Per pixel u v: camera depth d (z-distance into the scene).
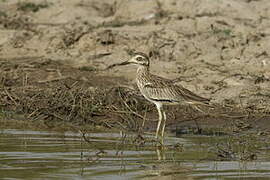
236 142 13.72
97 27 20.69
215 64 18.34
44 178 11.02
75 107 15.93
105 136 14.30
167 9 21.50
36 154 12.64
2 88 16.95
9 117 15.80
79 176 11.16
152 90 14.73
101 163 12.09
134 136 14.28
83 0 22.84
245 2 21.80
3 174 11.24
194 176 11.25
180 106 16.23
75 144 13.53
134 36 19.41
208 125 15.20
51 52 19.64
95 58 19.06
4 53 19.61
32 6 22.58
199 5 21.30
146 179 11.04
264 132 14.36
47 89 16.77
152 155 12.73
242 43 19.12
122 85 17.05
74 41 19.86
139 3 21.77
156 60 18.69
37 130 14.80
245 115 15.57
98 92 16.36
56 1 22.77
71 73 18.09
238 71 17.84
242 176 11.26
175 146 13.34
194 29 19.81
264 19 20.62
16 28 21.22
